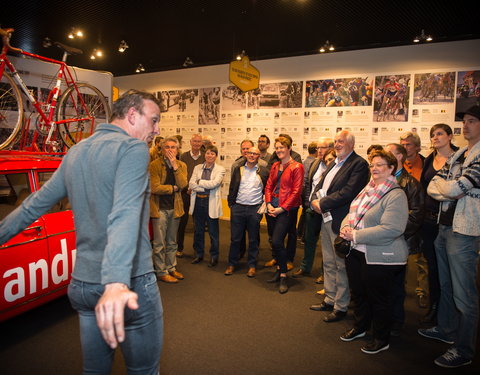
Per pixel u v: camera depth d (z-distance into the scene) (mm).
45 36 6184
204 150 5594
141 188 1067
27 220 1210
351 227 2475
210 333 2766
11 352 2404
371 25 5340
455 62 5758
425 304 3398
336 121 6625
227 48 6703
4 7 5043
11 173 2562
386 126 6250
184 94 8086
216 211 4355
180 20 5375
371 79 6324
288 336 2746
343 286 2980
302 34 5840
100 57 7414
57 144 3682
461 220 2207
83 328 1206
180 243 4875
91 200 1120
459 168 2346
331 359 2430
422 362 2410
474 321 2289
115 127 1235
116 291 868
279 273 3941
